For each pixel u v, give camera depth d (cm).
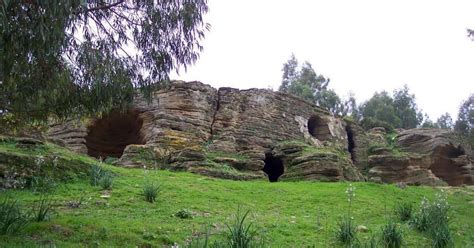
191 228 941
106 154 2384
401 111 5372
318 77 5381
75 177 1351
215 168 1906
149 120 2212
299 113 2700
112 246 753
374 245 907
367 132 3225
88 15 875
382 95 5366
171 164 1939
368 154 2781
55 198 1125
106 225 863
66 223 833
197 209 1165
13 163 1246
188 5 921
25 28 676
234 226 816
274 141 2420
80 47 833
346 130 3069
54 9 648
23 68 786
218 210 1186
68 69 852
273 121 2503
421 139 2845
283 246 889
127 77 939
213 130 2294
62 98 944
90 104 970
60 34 697
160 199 1232
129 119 2319
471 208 1590
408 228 1126
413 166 2538
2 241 682
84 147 2175
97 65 873
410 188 1844
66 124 2208
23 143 1485
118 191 1265
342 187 1689
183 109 2236
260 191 1535
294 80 5284
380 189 1719
